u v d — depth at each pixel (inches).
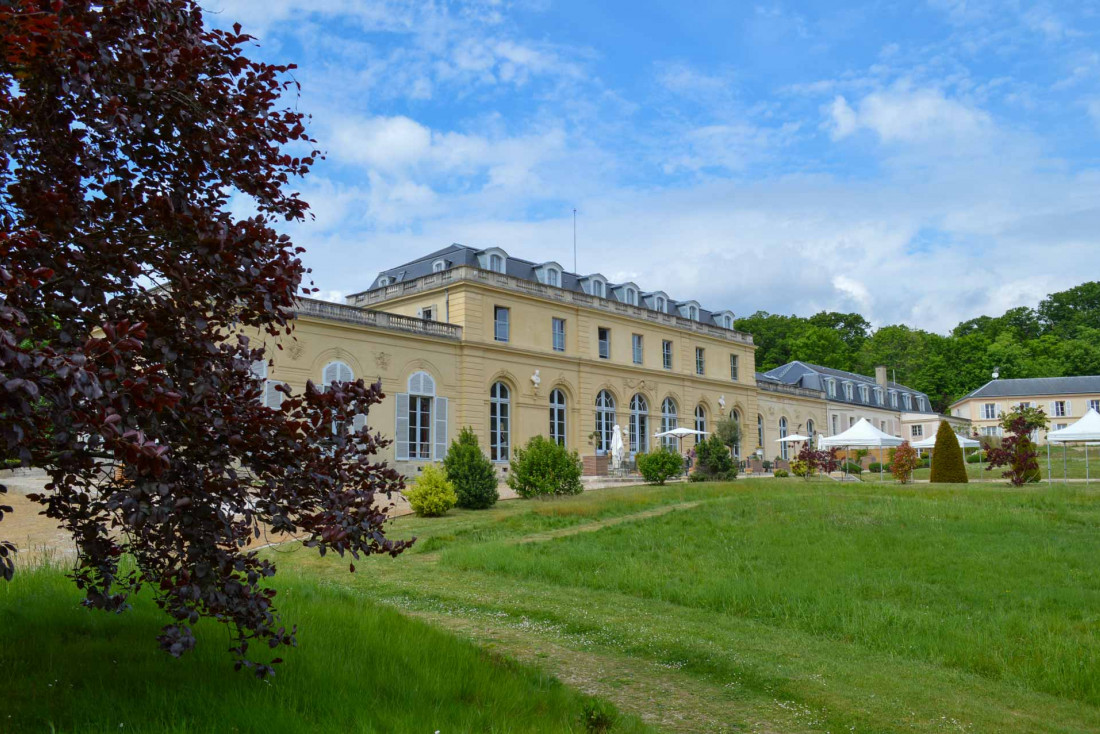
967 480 1216.8
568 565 530.0
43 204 152.5
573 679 298.2
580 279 1651.1
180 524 170.1
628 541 608.4
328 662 236.8
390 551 199.6
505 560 533.3
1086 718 269.6
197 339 179.0
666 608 428.1
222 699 193.3
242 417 179.8
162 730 169.5
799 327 3791.8
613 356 1630.2
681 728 248.1
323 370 1109.1
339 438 192.4
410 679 234.7
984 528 617.9
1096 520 648.4
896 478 1341.0
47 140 167.2
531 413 1433.3
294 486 187.2
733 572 494.3
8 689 188.5
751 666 315.6
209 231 168.7
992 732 251.8
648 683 297.1
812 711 267.0
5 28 136.3
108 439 135.6
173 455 168.9
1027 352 3602.4
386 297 1464.1
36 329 158.2
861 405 2677.2
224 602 172.1
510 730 201.6
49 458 160.9
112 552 206.1
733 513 717.9
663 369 1758.1
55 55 147.9
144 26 177.5
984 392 3198.8
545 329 1482.5
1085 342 3540.8
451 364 1304.1
